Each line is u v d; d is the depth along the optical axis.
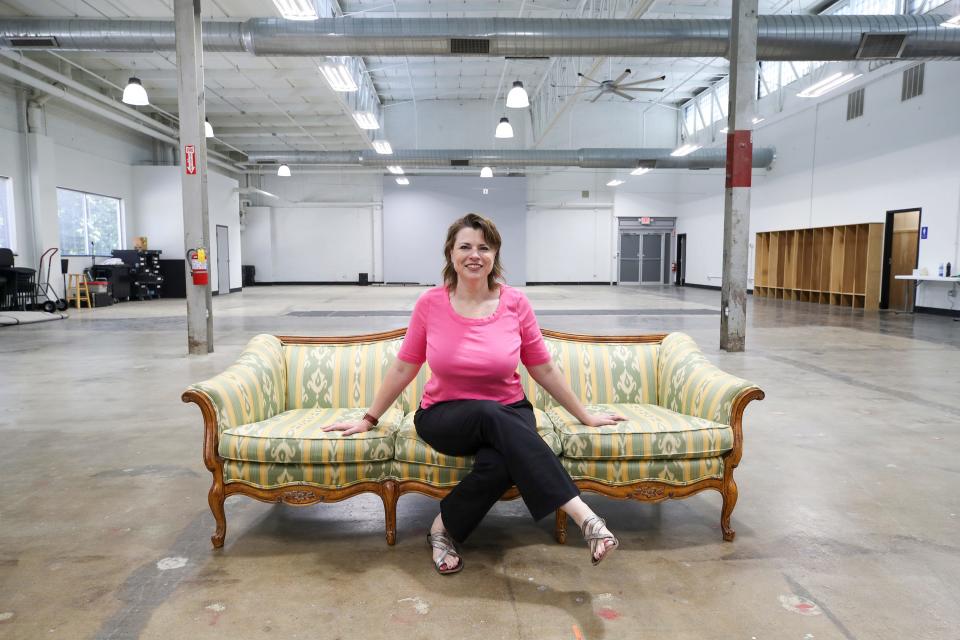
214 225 15.42
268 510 2.43
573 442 2.05
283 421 2.21
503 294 2.09
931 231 9.94
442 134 18.78
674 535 2.19
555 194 20.52
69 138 11.92
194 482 2.69
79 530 2.20
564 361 2.63
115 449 3.16
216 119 14.20
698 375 2.36
